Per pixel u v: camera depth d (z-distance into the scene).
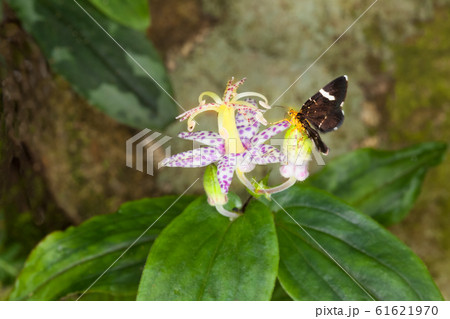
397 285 0.19
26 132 0.28
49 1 0.26
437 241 0.29
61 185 0.29
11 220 0.28
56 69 0.27
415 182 0.25
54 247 0.22
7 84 0.26
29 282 0.21
